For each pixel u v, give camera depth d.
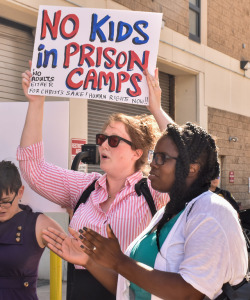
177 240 2.11
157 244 2.18
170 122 3.17
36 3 7.49
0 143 3.75
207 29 12.48
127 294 2.34
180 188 2.16
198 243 1.97
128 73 3.25
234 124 13.77
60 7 3.33
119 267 2.03
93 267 2.50
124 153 3.12
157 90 3.22
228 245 1.97
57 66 3.30
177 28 11.18
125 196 3.08
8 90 7.79
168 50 10.84
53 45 3.32
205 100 12.35
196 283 1.93
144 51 3.24
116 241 2.06
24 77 3.32
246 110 14.45
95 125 9.47
